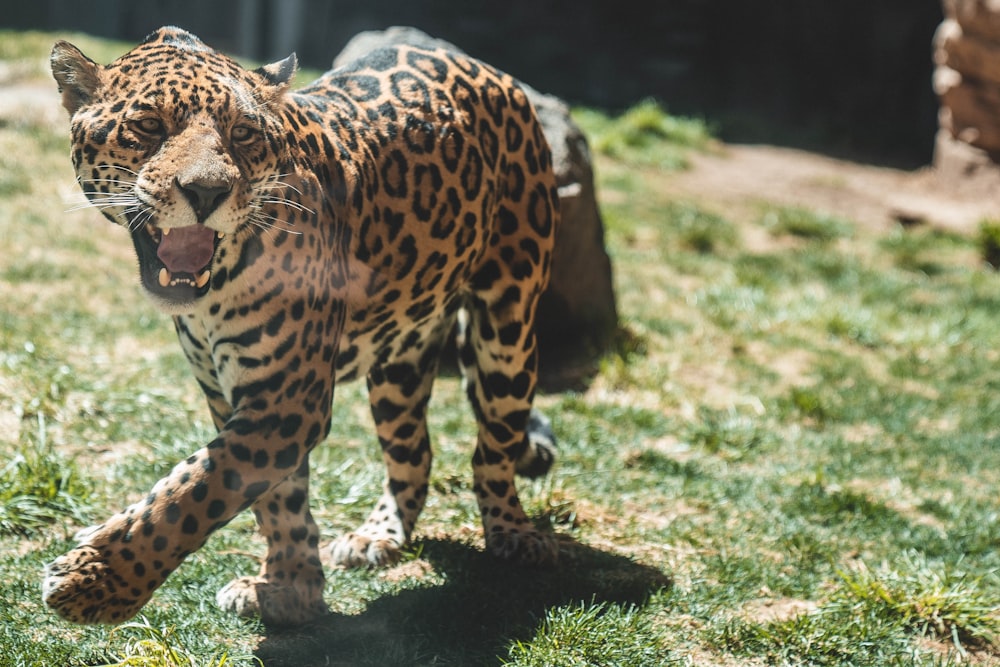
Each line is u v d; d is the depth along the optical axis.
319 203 3.71
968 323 9.28
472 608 4.26
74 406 5.74
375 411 4.79
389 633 4.05
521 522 4.85
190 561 4.41
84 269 7.93
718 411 7.06
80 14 21.83
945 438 6.88
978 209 14.81
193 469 3.44
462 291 4.67
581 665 3.93
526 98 4.72
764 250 11.54
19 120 10.97
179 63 3.40
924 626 4.51
